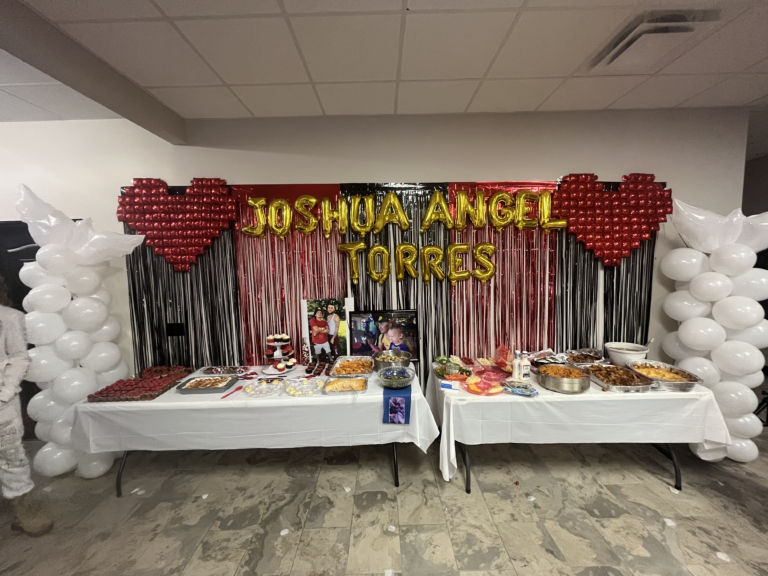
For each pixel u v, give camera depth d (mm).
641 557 1677
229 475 2355
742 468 2352
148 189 2564
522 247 2727
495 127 2643
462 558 1682
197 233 2607
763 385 3691
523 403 2096
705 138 2643
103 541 1820
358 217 2658
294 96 2279
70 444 2260
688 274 2416
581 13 1558
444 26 1626
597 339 2797
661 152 2658
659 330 2811
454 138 2646
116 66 1904
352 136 2635
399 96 2311
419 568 1634
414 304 2744
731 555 1684
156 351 2742
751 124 2938
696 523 1884
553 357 2588
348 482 2254
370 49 1791
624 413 2107
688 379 2191
